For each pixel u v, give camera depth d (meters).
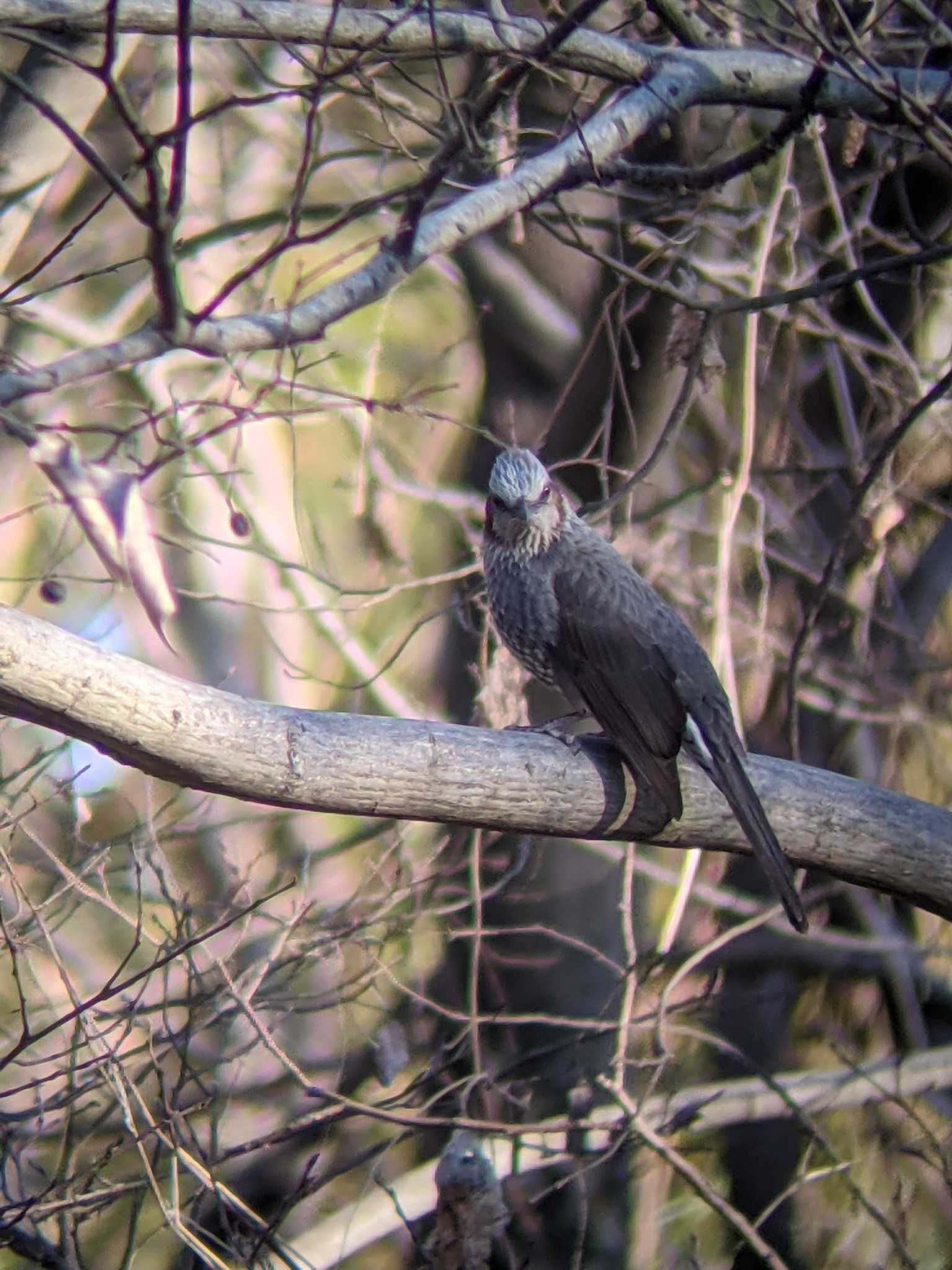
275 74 15.09
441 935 12.58
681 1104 12.88
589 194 14.60
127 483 5.84
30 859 11.55
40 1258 8.31
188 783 6.28
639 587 8.70
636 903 14.48
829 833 7.00
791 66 10.11
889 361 15.77
